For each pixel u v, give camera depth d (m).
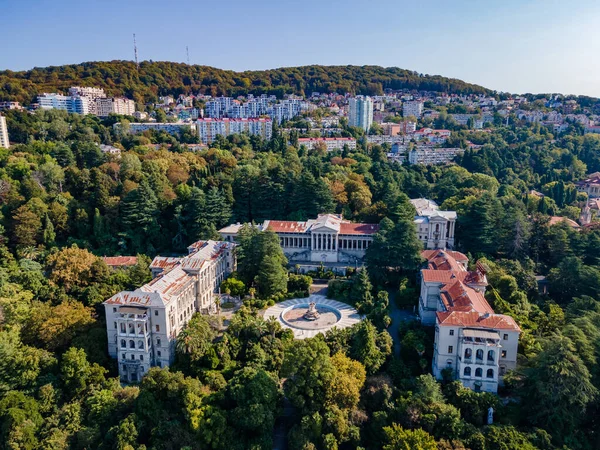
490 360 118.12
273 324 137.25
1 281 153.38
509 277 159.88
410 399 111.62
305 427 108.00
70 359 121.75
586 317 133.50
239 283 172.75
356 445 108.00
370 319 149.88
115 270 174.00
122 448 101.38
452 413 106.38
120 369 129.75
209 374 122.00
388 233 183.88
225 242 193.25
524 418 111.31
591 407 115.56
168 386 114.19
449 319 122.12
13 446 104.00
